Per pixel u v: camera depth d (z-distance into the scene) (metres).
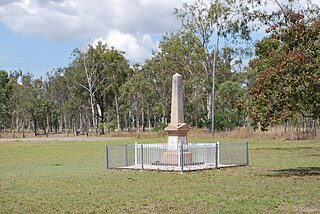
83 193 17.86
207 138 61.16
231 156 34.09
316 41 21.39
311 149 41.47
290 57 19.91
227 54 80.94
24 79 133.88
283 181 20.34
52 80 130.62
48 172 26.48
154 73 95.69
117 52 105.44
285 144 48.81
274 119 21.44
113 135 81.31
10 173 26.44
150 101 102.06
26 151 47.41
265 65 21.73
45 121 126.81
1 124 118.56
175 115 28.28
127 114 131.00
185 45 80.56
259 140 56.06
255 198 15.80
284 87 20.61
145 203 15.40
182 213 13.65
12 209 14.93
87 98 108.19
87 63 103.38
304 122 57.12
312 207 14.17
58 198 16.81
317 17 48.34
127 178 22.47
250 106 22.52
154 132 76.31
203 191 17.77
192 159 27.59
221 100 84.88
